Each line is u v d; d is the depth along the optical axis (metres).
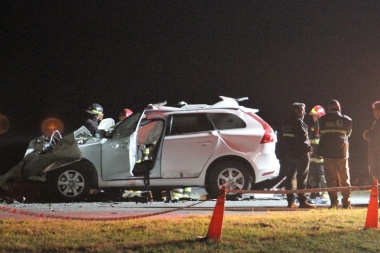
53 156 18.58
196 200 19.92
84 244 10.74
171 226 12.60
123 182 18.89
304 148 17.48
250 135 19.08
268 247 10.84
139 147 20.06
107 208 17.19
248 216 14.39
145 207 17.48
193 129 19.20
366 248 10.95
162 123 19.19
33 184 19.69
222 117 19.36
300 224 13.13
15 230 11.88
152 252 10.30
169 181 18.97
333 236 11.84
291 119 17.67
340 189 13.11
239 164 19.02
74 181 18.78
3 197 19.38
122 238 11.30
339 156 17.11
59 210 16.56
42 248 10.39
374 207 12.73
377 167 17.03
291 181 17.81
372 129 17.12
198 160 18.97
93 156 18.78
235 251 10.50
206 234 11.44
